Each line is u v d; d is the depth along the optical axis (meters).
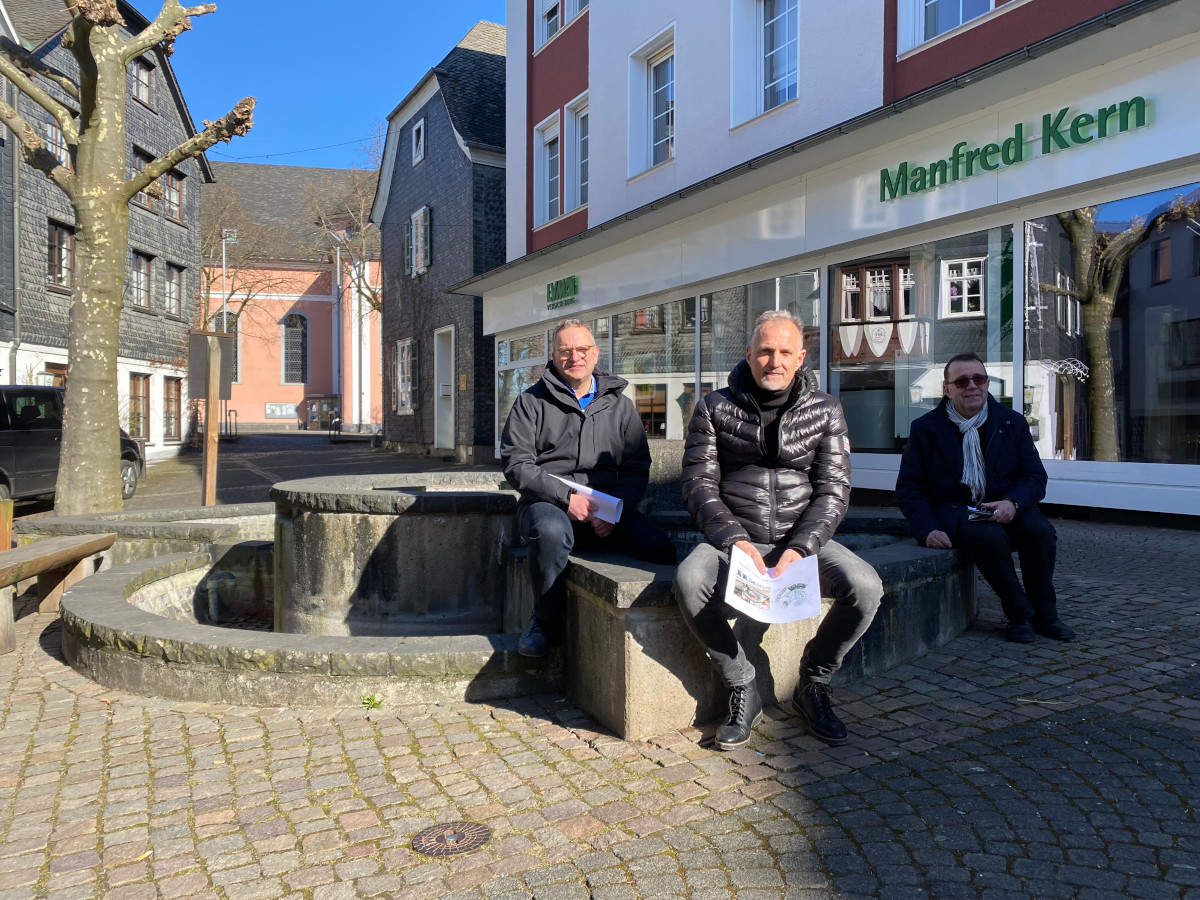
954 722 3.16
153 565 5.31
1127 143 7.38
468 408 21.44
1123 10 6.49
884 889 2.12
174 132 25.83
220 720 3.42
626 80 14.77
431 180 23.38
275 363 45.25
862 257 10.31
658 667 3.15
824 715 3.08
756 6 12.35
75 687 3.91
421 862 2.32
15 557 4.72
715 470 3.32
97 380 9.18
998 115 8.38
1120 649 3.93
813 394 3.26
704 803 2.61
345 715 3.43
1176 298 7.44
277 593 5.20
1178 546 6.57
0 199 18.86
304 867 2.31
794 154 9.84
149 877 2.28
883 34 10.01
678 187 13.54
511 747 3.08
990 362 8.95
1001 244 8.78
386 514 4.71
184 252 26.73
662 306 14.06
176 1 9.73
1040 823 2.40
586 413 3.93
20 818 2.63
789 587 2.90
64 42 8.77
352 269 40.66
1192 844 2.27
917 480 4.51
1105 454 8.02
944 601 4.12
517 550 4.77
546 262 16.41
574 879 2.21
